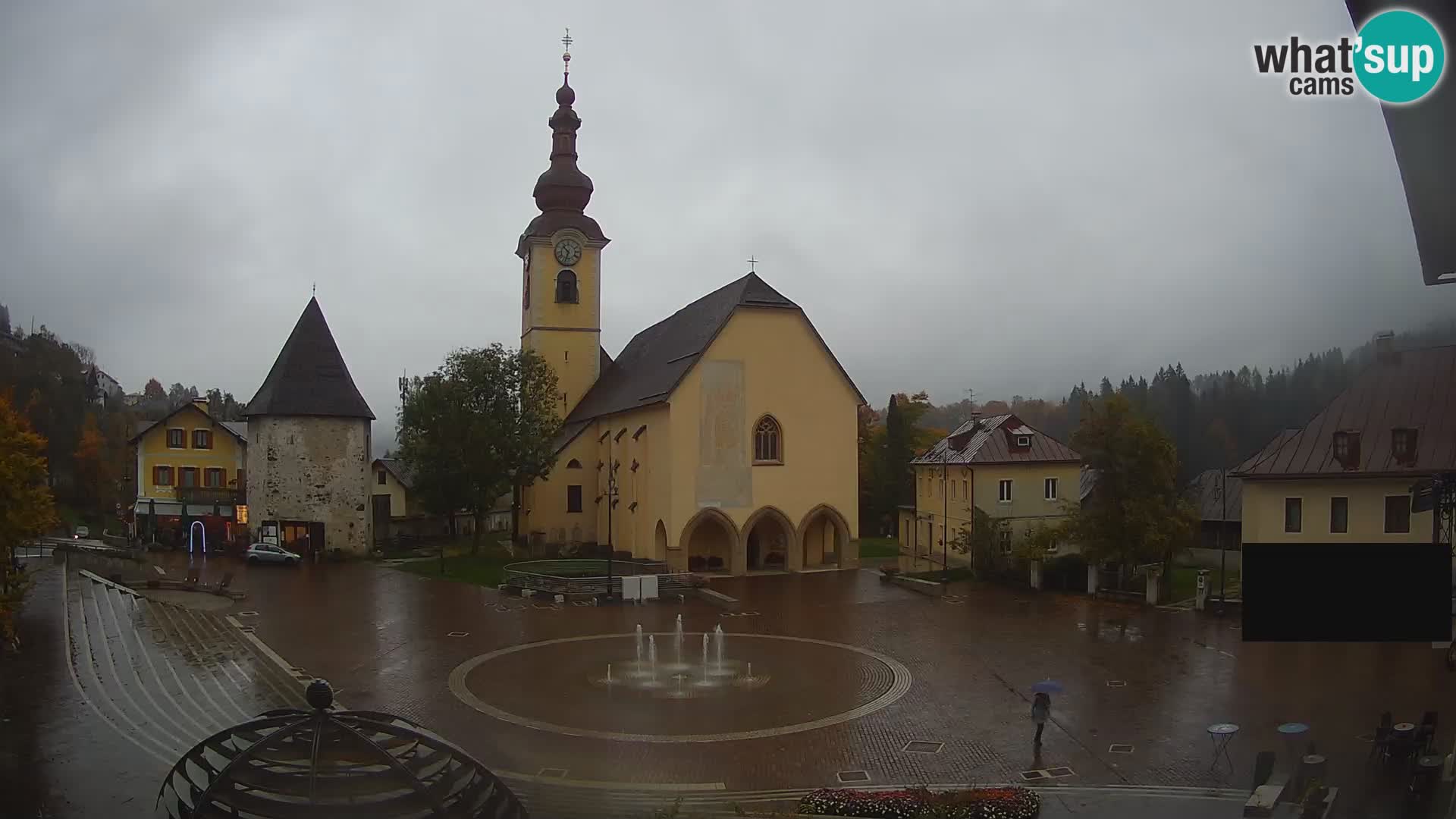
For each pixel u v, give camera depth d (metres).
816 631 37.62
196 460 69.38
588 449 67.81
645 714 25.77
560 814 18.06
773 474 55.59
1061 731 23.98
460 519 83.44
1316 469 38.69
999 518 56.59
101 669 28.59
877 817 18.03
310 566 57.09
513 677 29.77
